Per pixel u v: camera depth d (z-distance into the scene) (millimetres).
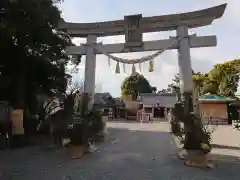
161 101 41000
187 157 7500
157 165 7480
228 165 7430
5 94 13000
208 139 7723
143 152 9734
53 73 13758
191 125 7785
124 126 23484
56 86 14688
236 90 31844
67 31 14758
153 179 6043
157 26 14039
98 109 13406
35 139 12180
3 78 12469
